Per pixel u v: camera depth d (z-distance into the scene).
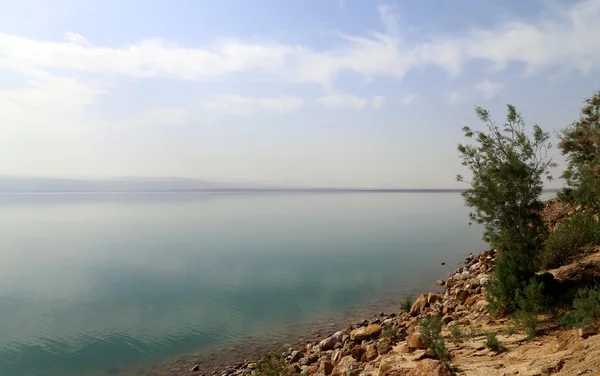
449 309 13.59
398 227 70.00
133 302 24.42
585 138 13.36
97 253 44.34
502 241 11.70
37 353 16.50
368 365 9.31
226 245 49.59
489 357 7.73
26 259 40.94
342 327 17.67
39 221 92.81
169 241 54.34
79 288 28.47
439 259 34.84
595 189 13.31
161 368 14.65
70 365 15.25
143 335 18.31
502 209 11.61
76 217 105.19
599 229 13.66
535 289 9.68
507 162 11.59
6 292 27.52
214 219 95.56
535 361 6.70
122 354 16.16
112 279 31.28
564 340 7.20
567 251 13.09
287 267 34.53
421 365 6.80
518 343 8.12
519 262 10.91
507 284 10.36
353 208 141.75
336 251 42.72
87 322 20.58
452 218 91.00
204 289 27.28
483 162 12.01
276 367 11.48
